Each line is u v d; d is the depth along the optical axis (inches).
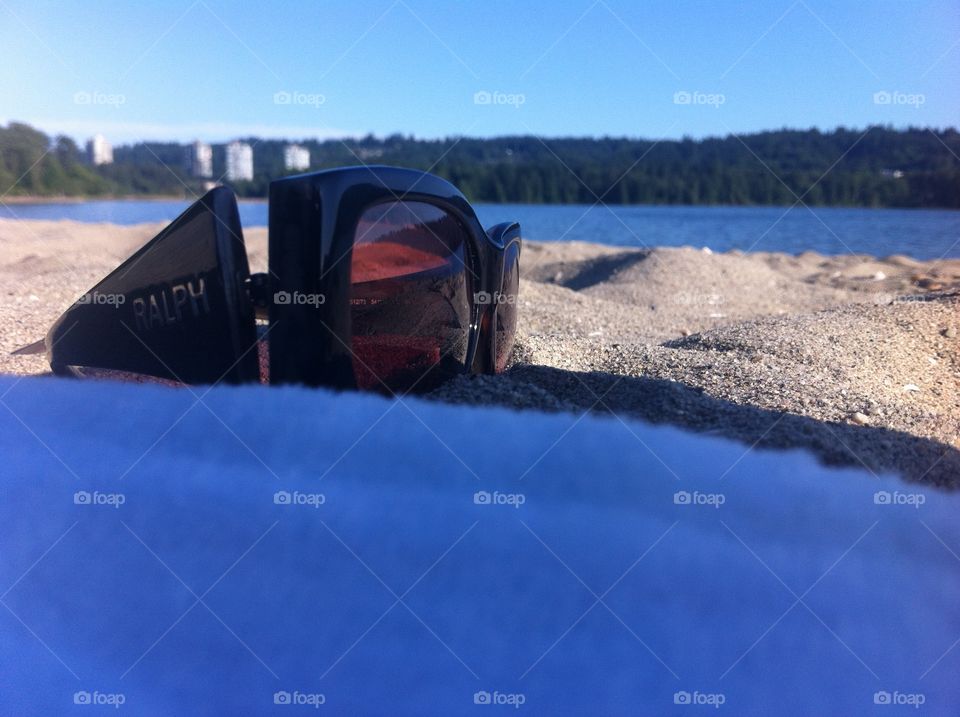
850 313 191.6
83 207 772.6
